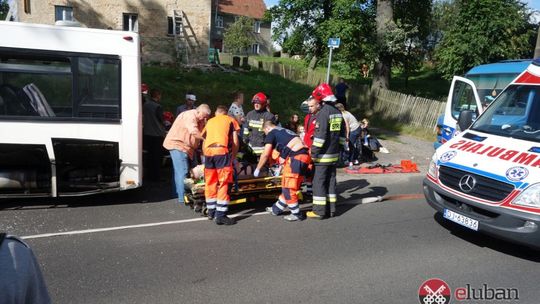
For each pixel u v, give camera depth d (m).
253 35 48.72
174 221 5.84
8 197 5.91
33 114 5.90
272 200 6.95
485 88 9.41
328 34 21.42
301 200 7.02
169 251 4.80
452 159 5.32
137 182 6.38
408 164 9.93
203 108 6.53
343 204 7.00
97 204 6.49
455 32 19.11
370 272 4.44
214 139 5.69
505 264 4.78
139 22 23.22
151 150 7.73
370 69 25.73
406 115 17.31
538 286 4.28
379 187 8.31
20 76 5.81
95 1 22.41
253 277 4.23
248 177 6.26
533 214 4.45
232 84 17.75
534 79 5.96
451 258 4.89
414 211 6.71
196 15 23.92
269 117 7.10
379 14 20.36
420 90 25.73
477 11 18.22
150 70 17.95
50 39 5.84
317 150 5.87
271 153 6.00
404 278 4.33
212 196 5.85
